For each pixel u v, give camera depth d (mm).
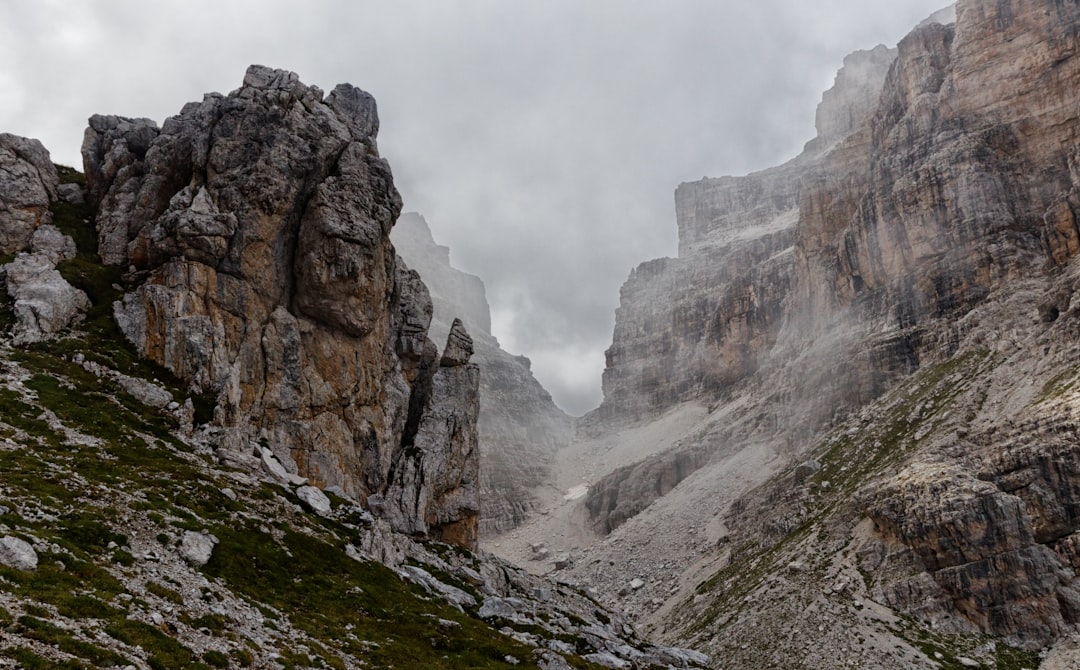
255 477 83750
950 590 139750
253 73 117438
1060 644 125000
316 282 106562
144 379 90938
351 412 110562
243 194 105312
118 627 40719
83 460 67312
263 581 62094
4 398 74938
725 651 145000
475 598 91500
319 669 48281
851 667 123812
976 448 162000
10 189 109500
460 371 135000
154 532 59094
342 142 116250
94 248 111938
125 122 128875
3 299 96188
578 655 80188
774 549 189000
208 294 100000
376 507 107938
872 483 176875
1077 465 140125
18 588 40625
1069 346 169000
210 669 41094
